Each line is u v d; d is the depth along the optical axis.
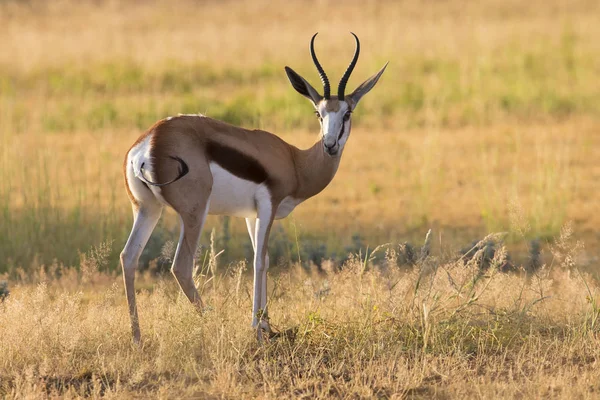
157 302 13.70
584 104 36.53
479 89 38.62
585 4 66.12
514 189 23.05
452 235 21.20
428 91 39.34
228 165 12.42
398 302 13.10
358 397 10.72
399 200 24.67
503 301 14.06
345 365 11.80
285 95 38.31
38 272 18.23
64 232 20.09
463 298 13.77
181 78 43.97
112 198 21.38
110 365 11.48
